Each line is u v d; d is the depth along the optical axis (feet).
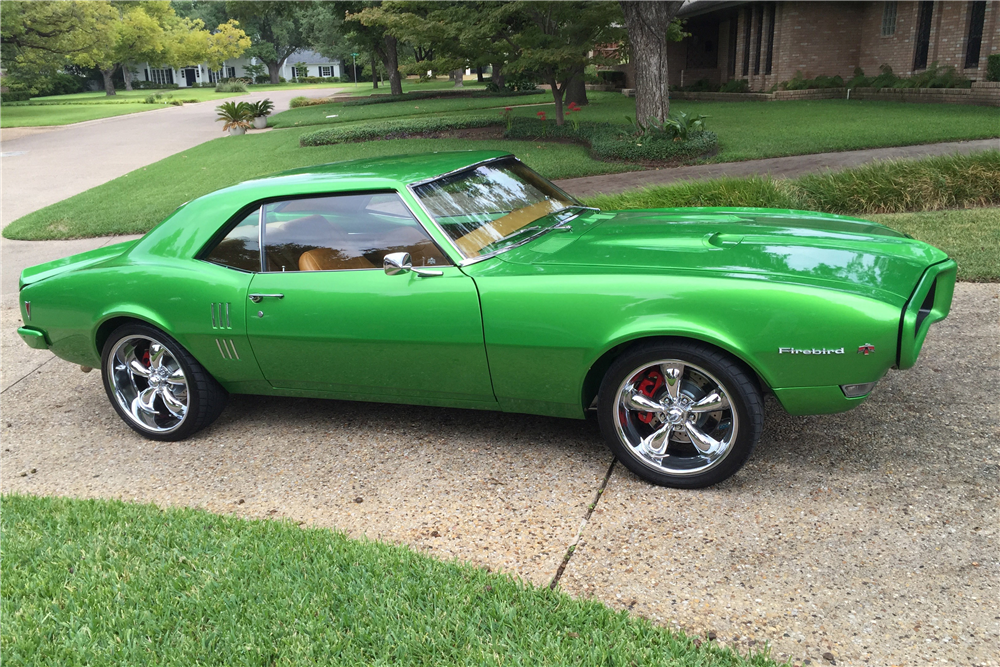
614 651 8.16
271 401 17.40
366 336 13.07
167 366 15.51
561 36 68.54
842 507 10.85
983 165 31.48
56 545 11.27
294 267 13.78
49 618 9.46
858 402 10.85
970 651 7.99
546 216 14.62
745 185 30.99
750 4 99.86
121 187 60.75
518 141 68.85
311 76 372.79
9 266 35.91
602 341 11.43
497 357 12.33
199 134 105.70
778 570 9.61
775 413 14.14
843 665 7.96
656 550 10.29
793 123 64.28
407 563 10.10
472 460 13.42
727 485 11.79
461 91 163.22
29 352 22.67
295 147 77.61
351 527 11.60
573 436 13.97
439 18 70.64
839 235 12.66
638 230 13.53
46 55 157.17
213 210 14.57
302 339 13.64
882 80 85.05
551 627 8.66
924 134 51.03
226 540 11.00
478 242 12.96
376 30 150.82
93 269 15.49
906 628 8.41
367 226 13.30
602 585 9.65
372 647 8.47
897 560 9.57
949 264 11.60
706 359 11.00
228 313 14.11
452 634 8.60
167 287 14.58
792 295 10.46
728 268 11.27
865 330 10.26
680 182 33.42
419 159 15.19
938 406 13.78
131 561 10.61
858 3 91.45
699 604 9.12
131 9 262.67
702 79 112.57
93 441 16.11
